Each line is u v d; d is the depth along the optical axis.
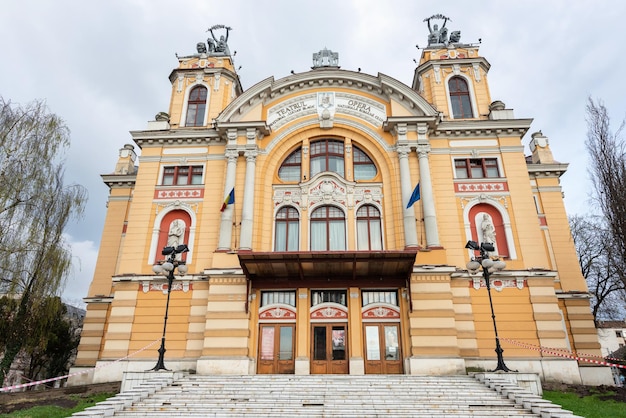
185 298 21.97
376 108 25.67
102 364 20.83
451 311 20.14
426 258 21.19
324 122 25.56
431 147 24.55
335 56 29.98
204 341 20.41
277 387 15.55
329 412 12.98
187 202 24.19
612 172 17.95
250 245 22.25
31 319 20.69
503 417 12.48
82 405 15.95
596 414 13.90
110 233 28.23
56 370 33.53
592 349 24.25
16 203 20.67
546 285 21.11
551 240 27.31
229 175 23.95
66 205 22.33
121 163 31.02
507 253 22.31
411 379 16.36
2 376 20.08
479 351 20.27
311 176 24.80
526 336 20.39
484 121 24.50
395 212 23.00
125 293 22.14
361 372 19.89
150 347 21.16
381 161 24.58
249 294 21.03
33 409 15.37
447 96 26.98
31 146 21.69
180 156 25.41
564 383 19.28
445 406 13.47
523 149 24.28
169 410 13.43
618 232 17.39
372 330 20.89
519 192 23.36
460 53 28.42
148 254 23.12
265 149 25.05
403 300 21.05
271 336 21.08
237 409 13.36
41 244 20.77
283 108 26.17
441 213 23.08
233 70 29.67
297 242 23.22
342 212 23.66
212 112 27.39
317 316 21.22
